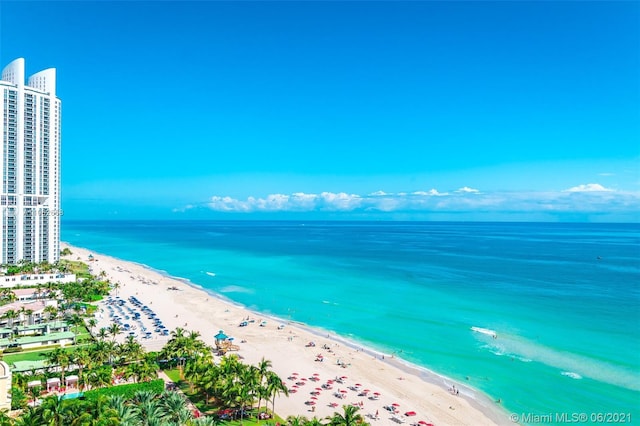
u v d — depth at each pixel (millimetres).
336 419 63500
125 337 121625
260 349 116375
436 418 79438
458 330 131500
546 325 133375
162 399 66938
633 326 130875
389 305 165875
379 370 102688
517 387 91625
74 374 88625
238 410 77812
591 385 90938
